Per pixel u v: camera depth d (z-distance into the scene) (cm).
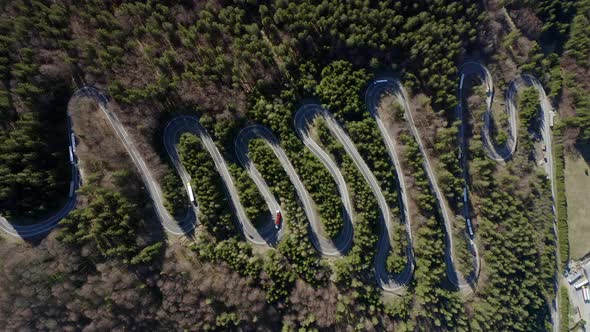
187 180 8725
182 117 8650
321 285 8750
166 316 8425
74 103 8362
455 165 9094
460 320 9381
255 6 8506
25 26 7681
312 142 8900
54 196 8225
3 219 8312
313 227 8956
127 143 8606
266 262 8600
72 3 8069
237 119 8556
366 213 8688
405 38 8569
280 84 8656
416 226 9250
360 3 8225
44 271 8069
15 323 8056
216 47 8319
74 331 8438
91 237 8112
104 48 8112
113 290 8150
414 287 9306
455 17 8881
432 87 8906
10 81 7762
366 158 8925
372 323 8831
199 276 8325
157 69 8325
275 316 8662
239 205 8844
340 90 8481
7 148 7619
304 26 8206
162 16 8125
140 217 8488
